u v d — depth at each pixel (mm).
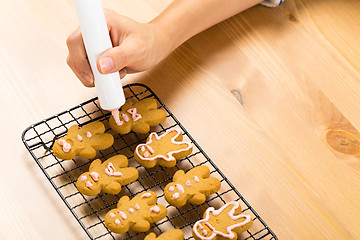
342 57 786
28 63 771
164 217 660
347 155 712
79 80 761
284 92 755
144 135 719
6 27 801
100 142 692
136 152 687
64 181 684
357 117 741
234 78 766
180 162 703
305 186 688
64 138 691
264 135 723
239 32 805
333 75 771
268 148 713
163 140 698
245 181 690
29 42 789
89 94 750
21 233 655
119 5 825
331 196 683
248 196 680
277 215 670
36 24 806
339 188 688
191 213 671
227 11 798
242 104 746
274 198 680
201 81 763
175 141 699
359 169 703
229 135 722
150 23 749
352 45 797
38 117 729
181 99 748
